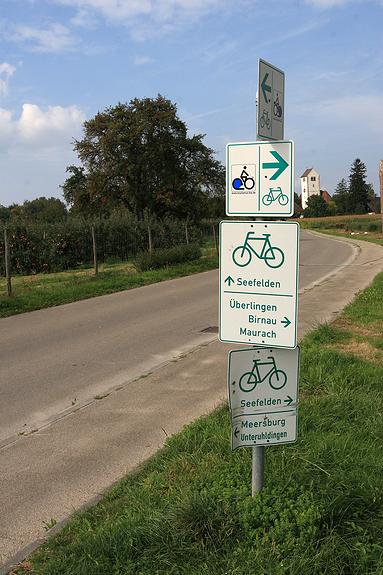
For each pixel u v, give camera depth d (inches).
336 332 322.3
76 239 1015.0
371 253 1107.9
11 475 161.6
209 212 2111.2
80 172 2016.5
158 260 796.6
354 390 205.9
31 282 700.7
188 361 290.2
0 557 119.5
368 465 140.6
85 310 470.0
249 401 118.3
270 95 119.0
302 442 151.0
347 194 5064.0
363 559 104.7
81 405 223.6
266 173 115.6
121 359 299.4
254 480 121.1
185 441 166.2
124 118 1911.9
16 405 225.9
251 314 118.9
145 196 1974.7
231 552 107.5
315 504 115.9
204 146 2012.8
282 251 115.3
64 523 131.7
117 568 105.6
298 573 100.7
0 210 2301.9
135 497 135.2
